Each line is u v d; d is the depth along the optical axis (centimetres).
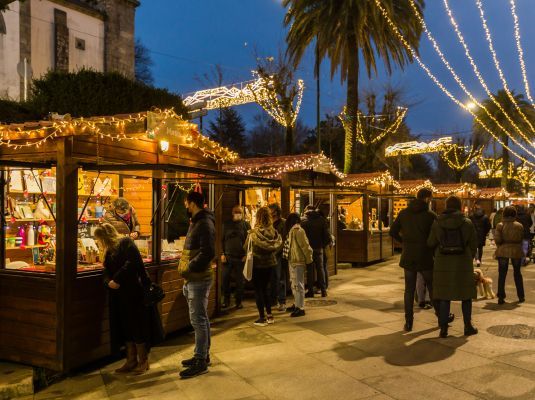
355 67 2061
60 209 525
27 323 541
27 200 752
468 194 2523
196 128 718
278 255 823
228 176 677
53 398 473
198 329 525
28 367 532
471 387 468
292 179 1094
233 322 751
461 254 634
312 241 941
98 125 550
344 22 1958
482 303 859
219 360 566
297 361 555
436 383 479
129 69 2420
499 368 518
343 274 1270
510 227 844
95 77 1159
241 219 887
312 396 456
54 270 560
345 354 577
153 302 525
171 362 569
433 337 641
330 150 3475
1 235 597
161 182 675
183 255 533
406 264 682
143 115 598
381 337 646
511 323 711
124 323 527
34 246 730
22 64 1391
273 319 754
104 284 528
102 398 467
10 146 573
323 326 712
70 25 2148
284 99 2091
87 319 545
